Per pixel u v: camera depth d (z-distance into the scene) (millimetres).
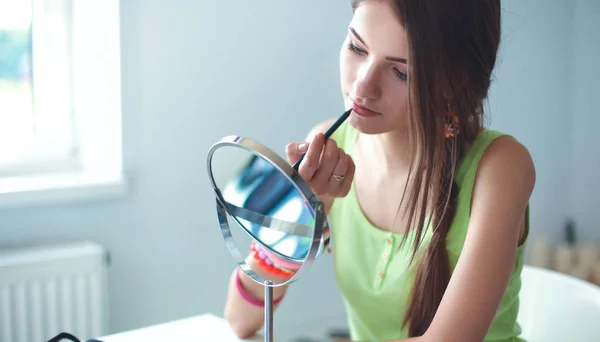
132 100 2002
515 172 1015
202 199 2176
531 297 1410
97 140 2070
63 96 2074
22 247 1873
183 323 1222
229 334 1176
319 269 2486
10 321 1736
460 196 1053
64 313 1825
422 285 1079
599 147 2896
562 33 2930
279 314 2410
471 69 933
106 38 1990
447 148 1039
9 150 1996
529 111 2881
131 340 1132
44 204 1890
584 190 2980
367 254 1203
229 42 2156
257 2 2193
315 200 696
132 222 2051
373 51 897
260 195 757
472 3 899
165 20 2025
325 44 2367
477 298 966
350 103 951
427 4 858
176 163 2109
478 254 985
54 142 2064
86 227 1970
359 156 1232
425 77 876
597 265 2766
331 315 2539
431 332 978
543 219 2996
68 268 1811
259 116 2258
